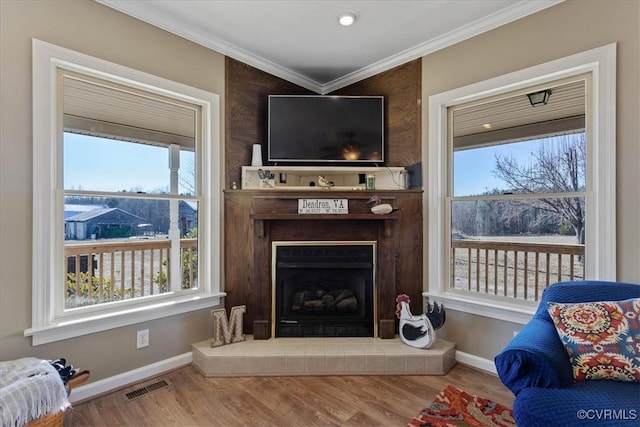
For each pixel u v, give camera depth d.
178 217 2.67
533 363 1.42
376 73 3.21
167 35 2.50
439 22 2.51
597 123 2.05
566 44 2.15
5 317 1.85
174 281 2.64
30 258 1.93
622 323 1.53
